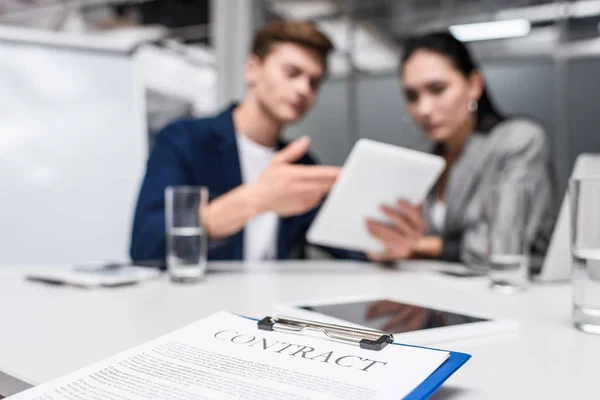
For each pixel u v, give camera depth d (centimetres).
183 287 89
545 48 328
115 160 185
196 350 42
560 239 89
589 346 53
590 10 317
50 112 174
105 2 296
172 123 165
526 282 88
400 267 118
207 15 309
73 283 89
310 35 164
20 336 56
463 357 39
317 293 83
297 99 167
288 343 43
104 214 180
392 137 352
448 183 176
